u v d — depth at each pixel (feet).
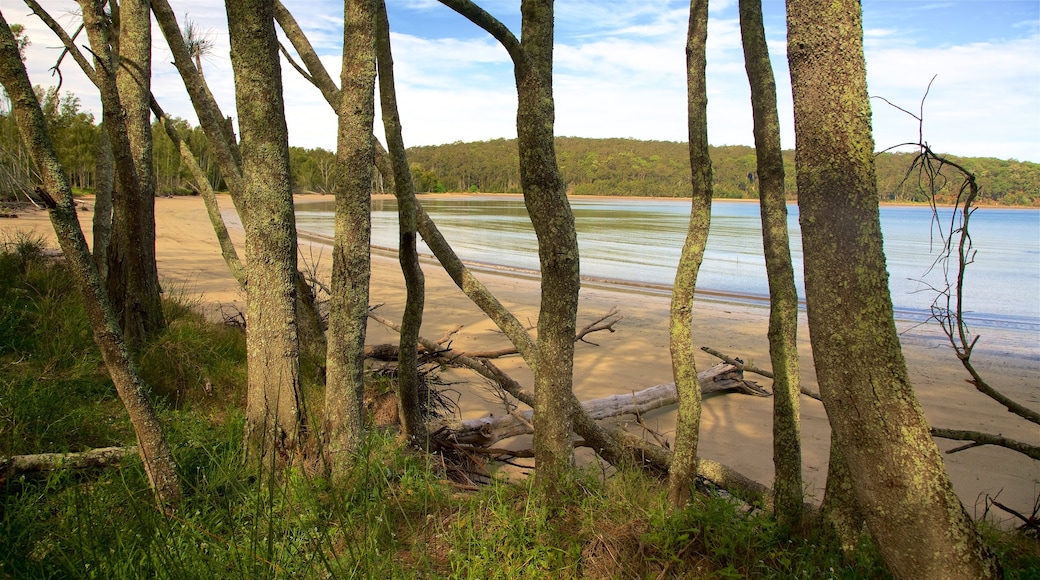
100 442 12.62
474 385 23.30
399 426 15.99
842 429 6.08
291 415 11.41
